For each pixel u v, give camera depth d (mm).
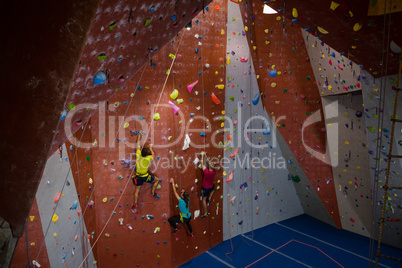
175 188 6383
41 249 4148
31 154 1901
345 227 8547
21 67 1732
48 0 1640
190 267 6633
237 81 7285
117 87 2943
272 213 9008
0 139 1853
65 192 4762
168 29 2881
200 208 6996
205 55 6555
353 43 4512
